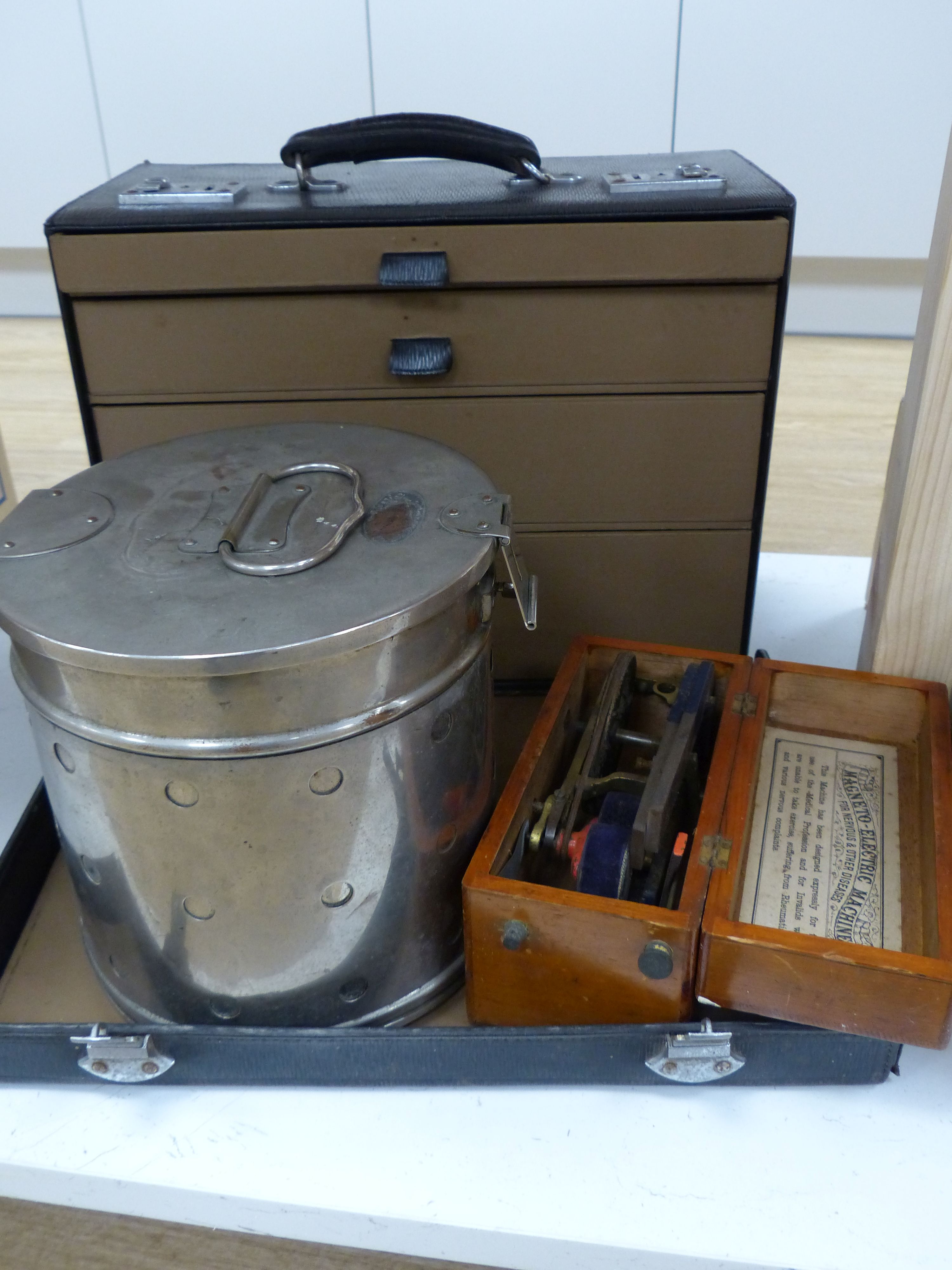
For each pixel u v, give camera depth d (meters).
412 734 0.46
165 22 1.83
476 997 0.53
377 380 0.67
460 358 0.66
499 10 1.74
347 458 0.54
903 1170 0.48
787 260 0.62
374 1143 0.50
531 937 0.49
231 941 0.48
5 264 2.27
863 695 0.62
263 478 0.51
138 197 0.65
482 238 0.62
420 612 0.43
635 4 1.73
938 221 0.58
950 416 0.55
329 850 0.46
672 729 0.56
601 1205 0.47
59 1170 0.49
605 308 0.65
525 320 0.65
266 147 1.92
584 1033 0.49
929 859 0.52
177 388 0.67
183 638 0.40
